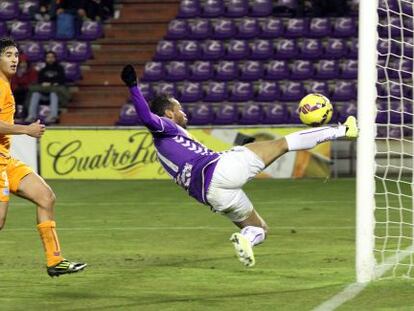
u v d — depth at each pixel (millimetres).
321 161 48312
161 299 18688
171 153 19000
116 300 18672
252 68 56812
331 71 56219
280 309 17344
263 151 18562
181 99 55938
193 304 18062
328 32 58219
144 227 31594
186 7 60594
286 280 20781
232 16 60188
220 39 59156
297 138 18578
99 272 22328
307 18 58750
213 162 18578
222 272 22125
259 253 25141
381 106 50688
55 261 19641
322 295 18750
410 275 21094
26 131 19172
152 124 18812
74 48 59438
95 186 46562
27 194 19734
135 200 40500
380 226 30969
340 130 18609
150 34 60219
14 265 23594
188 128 48125
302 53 57312
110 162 49000
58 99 54656
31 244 27688
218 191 18578
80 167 49156
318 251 25406
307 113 19281
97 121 55719
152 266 23188
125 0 61938
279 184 46344
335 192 42500
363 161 19844
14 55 19578
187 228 31219
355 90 54344
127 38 60188
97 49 59688
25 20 62344
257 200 39844
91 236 29359
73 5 60594
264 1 60188
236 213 18875
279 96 55094
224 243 27516
